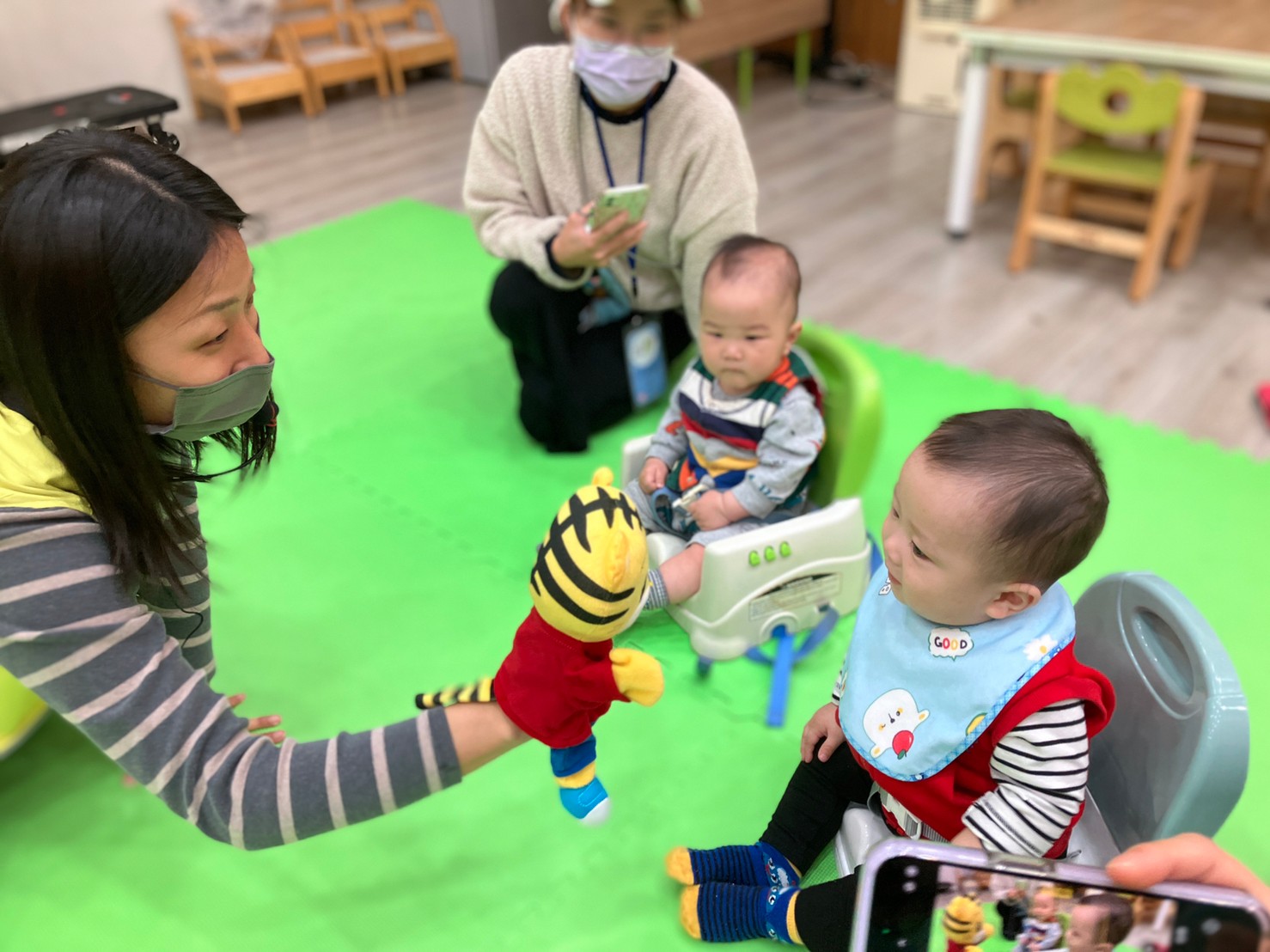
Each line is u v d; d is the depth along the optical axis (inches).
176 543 32.5
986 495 31.4
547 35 176.9
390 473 71.1
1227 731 31.9
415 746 29.2
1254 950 26.8
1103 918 27.9
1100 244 96.2
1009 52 99.2
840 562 54.4
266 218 117.5
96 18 145.0
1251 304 94.1
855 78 170.7
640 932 40.8
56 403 27.6
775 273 50.7
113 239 25.6
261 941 41.2
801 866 40.7
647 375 74.0
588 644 26.4
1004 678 33.4
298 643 56.0
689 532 57.7
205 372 29.1
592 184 64.9
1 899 43.0
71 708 29.2
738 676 52.9
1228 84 88.0
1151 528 62.9
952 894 28.5
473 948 40.6
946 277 101.7
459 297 97.4
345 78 161.2
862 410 54.5
